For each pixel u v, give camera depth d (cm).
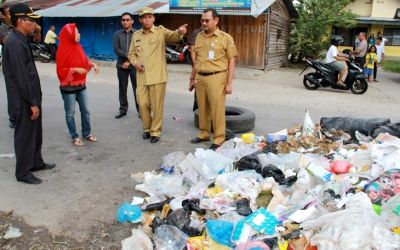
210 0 1468
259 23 1594
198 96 562
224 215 343
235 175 409
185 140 601
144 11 550
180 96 981
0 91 952
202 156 463
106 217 367
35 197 402
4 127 647
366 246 268
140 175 455
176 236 317
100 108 808
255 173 416
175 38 570
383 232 277
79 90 545
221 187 399
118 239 334
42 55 1642
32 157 434
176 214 339
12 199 396
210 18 511
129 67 697
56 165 488
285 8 1895
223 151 500
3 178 444
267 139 564
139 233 323
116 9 1579
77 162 500
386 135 517
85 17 1708
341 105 934
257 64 1634
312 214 327
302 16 1947
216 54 525
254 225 316
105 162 502
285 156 464
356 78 1098
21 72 401
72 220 361
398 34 2788
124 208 366
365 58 1424
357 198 332
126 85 720
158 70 564
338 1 1970
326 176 396
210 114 580
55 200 396
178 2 1523
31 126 426
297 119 766
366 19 2712
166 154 536
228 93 540
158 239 316
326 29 1975
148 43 561
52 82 1141
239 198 372
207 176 425
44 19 1788
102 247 323
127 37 688
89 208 382
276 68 1784
